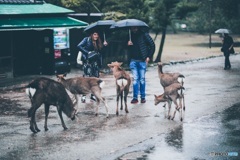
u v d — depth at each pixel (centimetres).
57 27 2098
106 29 1655
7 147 935
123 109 1325
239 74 2164
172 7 2858
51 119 1204
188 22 6175
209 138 994
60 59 2309
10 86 1852
